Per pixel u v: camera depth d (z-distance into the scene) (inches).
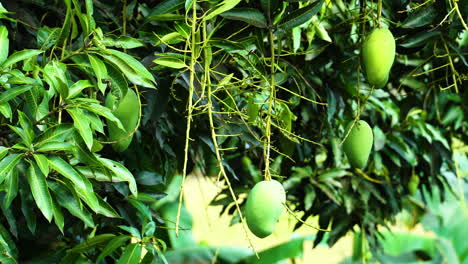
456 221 209.9
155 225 108.0
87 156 93.4
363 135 95.4
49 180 95.1
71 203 94.3
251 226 86.6
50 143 90.6
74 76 101.8
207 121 108.7
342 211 134.1
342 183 132.4
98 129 92.0
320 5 94.3
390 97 127.0
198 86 101.9
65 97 91.0
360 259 176.6
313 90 110.6
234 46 96.0
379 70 91.4
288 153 114.4
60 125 91.4
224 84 96.6
